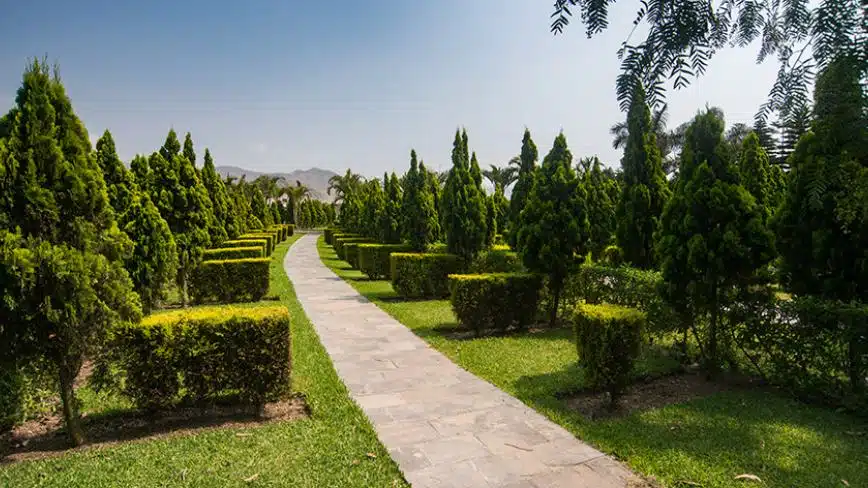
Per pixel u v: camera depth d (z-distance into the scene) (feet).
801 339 17.95
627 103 5.33
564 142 36.14
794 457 13.38
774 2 5.87
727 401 17.76
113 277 14.73
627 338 16.72
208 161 55.47
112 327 14.61
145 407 15.70
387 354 24.31
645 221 29.27
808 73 5.40
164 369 15.67
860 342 16.28
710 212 19.54
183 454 13.83
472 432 15.38
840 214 6.92
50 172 13.78
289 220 201.16
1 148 13.04
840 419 16.08
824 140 5.53
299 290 45.85
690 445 14.11
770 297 19.60
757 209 19.49
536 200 30.91
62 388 14.28
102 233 14.82
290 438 14.89
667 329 22.09
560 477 12.61
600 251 41.11
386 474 12.80
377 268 53.16
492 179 121.39
